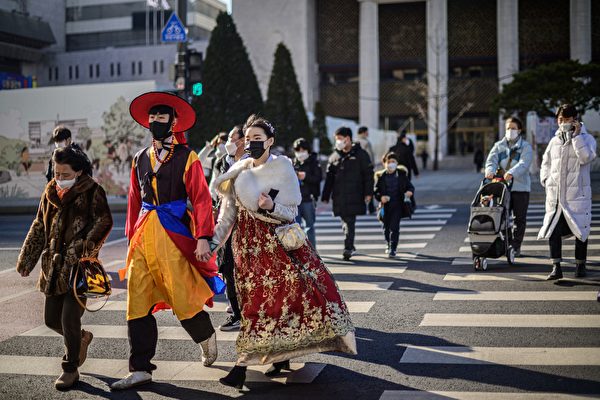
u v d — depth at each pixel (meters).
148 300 5.17
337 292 5.02
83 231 5.13
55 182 5.18
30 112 25.11
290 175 5.08
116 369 5.63
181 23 18.00
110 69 72.38
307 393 4.88
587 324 6.27
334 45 70.69
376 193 10.90
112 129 24.34
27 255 5.31
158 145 5.30
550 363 5.24
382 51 69.25
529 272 8.84
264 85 68.69
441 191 23.80
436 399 4.62
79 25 87.38
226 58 26.05
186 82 18.02
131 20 85.94
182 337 6.48
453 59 67.56
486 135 67.31
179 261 5.11
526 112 37.91
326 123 43.16
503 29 64.19
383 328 6.46
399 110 69.31
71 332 5.12
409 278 8.86
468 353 5.58
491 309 6.97
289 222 5.07
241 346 4.96
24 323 7.21
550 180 8.23
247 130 5.11
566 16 64.94
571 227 8.04
